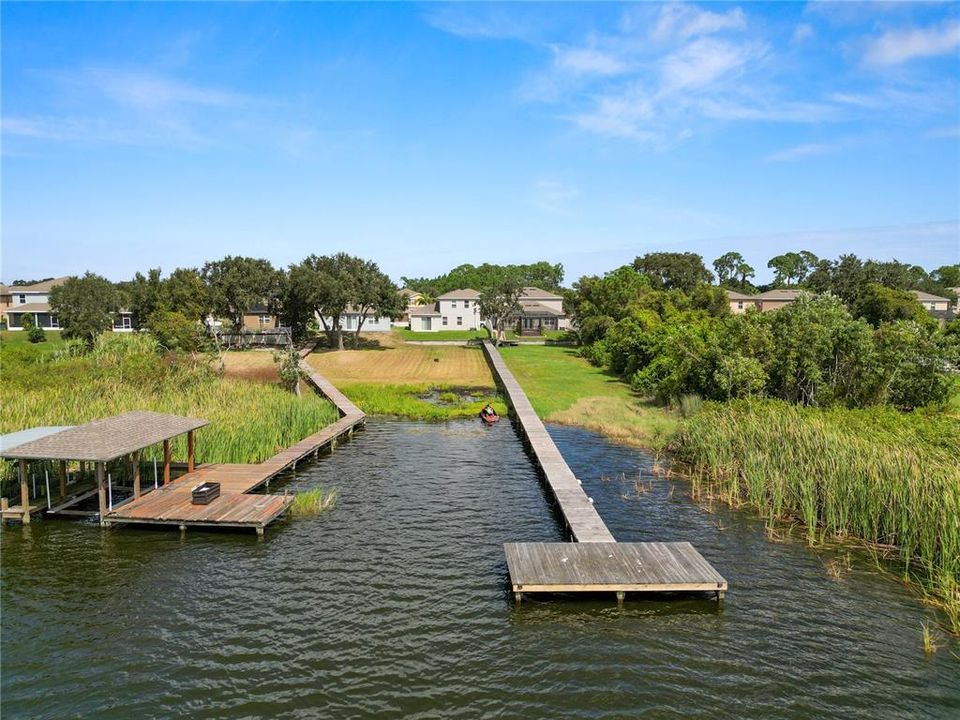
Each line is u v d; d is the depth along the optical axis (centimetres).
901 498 1959
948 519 1764
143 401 3562
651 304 7588
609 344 6488
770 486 2420
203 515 2159
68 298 6144
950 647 1460
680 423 3491
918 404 3456
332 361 6638
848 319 3759
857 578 1802
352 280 7225
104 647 1441
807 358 3550
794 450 2473
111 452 2139
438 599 1680
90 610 1611
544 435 3466
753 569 1861
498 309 8062
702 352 4059
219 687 1299
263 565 1888
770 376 3700
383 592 1719
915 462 2044
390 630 1523
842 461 2188
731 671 1367
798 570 1855
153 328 5744
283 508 2278
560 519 2297
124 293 7081
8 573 1822
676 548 1884
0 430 2820
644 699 1273
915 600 1673
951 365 3525
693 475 2836
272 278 7319
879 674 1359
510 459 3200
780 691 1300
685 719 1217
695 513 2342
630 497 2527
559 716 1220
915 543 1917
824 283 10038
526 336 9494
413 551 2005
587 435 3678
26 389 3728
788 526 2205
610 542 1931
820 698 1279
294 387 4925
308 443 3266
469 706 1247
